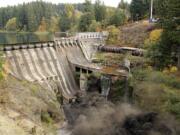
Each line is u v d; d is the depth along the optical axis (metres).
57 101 46.31
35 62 53.34
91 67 57.53
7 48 48.88
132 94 46.94
